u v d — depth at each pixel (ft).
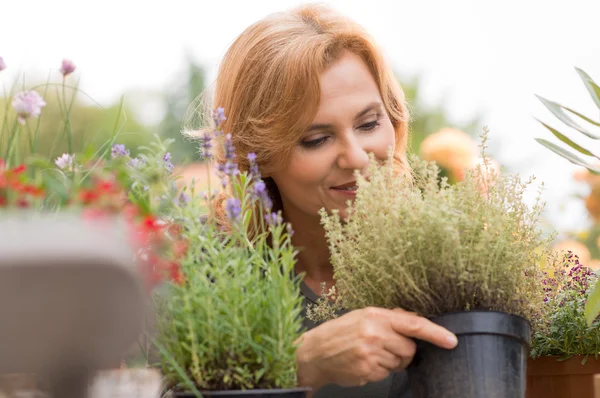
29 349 1.87
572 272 5.25
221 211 5.02
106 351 1.95
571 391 5.00
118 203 3.14
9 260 1.77
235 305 3.45
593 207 12.16
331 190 5.19
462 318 3.64
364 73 5.14
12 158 3.73
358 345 3.69
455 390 3.62
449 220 3.74
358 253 4.04
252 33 5.47
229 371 3.43
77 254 1.81
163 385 3.67
